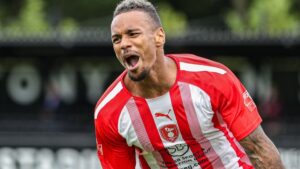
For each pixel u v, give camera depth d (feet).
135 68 32.99
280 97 114.52
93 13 237.86
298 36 108.27
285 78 114.62
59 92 117.70
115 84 35.63
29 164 94.32
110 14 236.84
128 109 35.14
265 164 34.55
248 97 34.81
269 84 114.83
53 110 116.16
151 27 32.99
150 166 37.32
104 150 37.04
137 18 32.73
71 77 118.42
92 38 111.96
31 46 113.19
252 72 115.44
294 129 107.24
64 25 187.93
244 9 203.72
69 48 113.50
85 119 116.67
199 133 35.22
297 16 213.25
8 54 116.26
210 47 111.34
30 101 117.60
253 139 34.45
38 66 117.70
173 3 238.68
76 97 118.21
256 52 113.39
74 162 93.97
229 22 191.11
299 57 112.88
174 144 35.60
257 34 109.50
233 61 115.75
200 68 34.50
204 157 36.22
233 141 36.40
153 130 35.32
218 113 34.76
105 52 116.06
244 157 36.91
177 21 184.55
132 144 36.19
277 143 93.15
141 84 34.37
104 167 37.55
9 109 117.80
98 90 119.03
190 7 239.50
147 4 33.30
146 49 32.86
